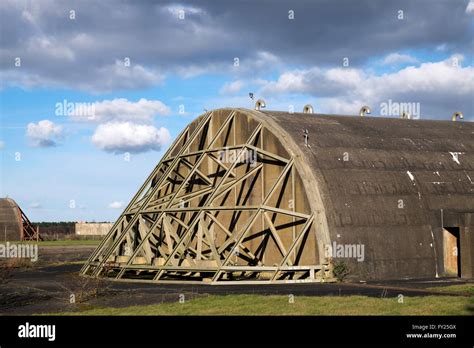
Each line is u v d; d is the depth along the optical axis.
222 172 39.50
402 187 34.69
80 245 72.50
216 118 41.00
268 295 24.08
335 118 40.06
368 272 31.70
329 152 34.97
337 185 33.22
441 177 36.28
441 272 33.41
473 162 38.47
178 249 34.22
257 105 39.59
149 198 38.16
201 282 30.44
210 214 33.91
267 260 34.75
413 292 24.95
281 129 35.66
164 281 31.77
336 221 31.98
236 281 30.55
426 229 33.62
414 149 37.91
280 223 34.19
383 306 20.55
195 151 42.66
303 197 32.88
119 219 39.59
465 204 35.34
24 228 93.06
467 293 24.44
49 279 35.94
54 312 21.84
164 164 44.59
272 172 35.44
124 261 36.47
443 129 42.03
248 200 36.81
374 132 38.66
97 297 25.88
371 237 32.25
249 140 36.00
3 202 92.88
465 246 32.66
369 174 34.56
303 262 32.28
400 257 32.56
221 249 32.84
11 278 36.09
